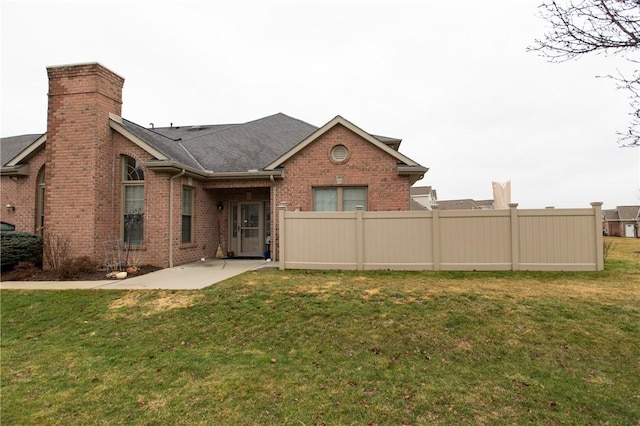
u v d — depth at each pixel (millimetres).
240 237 14242
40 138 11891
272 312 6105
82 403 3678
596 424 3242
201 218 12992
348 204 12211
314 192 12305
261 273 9242
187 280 8586
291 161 12297
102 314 6410
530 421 3283
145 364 4590
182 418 3377
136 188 11195
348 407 3510
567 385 3908
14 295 7535
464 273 8773
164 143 12977
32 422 3342
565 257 8875
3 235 10391
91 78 10562
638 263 10250
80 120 10531
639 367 4293
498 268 8992
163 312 6340
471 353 4688
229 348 5016
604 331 5141
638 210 51281
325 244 9648
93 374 4340
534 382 3975
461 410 3457
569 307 5980
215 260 12852
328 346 4965
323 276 8688
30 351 5090
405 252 9352
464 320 5555
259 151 14383
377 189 11891
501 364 4410
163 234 10820
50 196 10523
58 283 8586
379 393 3770
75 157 10484
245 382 4020
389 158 11867
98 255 10461
